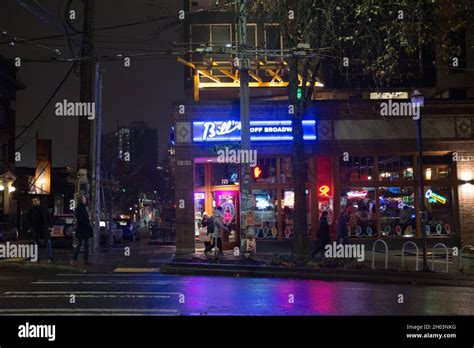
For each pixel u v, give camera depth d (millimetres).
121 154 45469
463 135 24125
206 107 23688
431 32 19266
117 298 11273
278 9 18219
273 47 24203
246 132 18891
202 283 14203
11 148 43969
